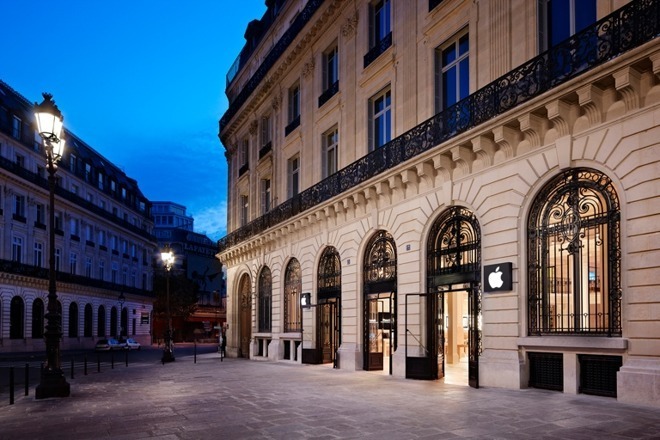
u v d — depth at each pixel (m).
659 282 8.26
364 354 16.31
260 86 25.78
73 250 46.22
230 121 30.77
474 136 11.48
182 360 25.77
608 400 8.66
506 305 10.90
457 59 13.66
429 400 9.31
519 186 10.90
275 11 27.72
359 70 17.80
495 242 11.36
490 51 12.13
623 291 8.78
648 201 8.51
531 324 10.52
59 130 11.75
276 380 13.55
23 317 38.84
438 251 13.42
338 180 17.64
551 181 10.41
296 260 21.81
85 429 7.29
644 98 8.66
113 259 54.00
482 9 12.50
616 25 8.84
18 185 39.00
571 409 7.91
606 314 9.12
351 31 18.34
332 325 19.45
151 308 61.84
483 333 11.42
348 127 18.14
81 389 12.38
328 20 19.84
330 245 18.61
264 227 24.20
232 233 29.00
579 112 9.70
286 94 23.91
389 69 16.05
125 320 55.28
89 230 49.44
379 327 15.56
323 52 20.72
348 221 17.34
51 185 11.63
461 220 12.75
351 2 18.31
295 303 21.80
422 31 14.66
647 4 8.31
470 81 12.75
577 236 9.88
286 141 23.47
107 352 39.22
